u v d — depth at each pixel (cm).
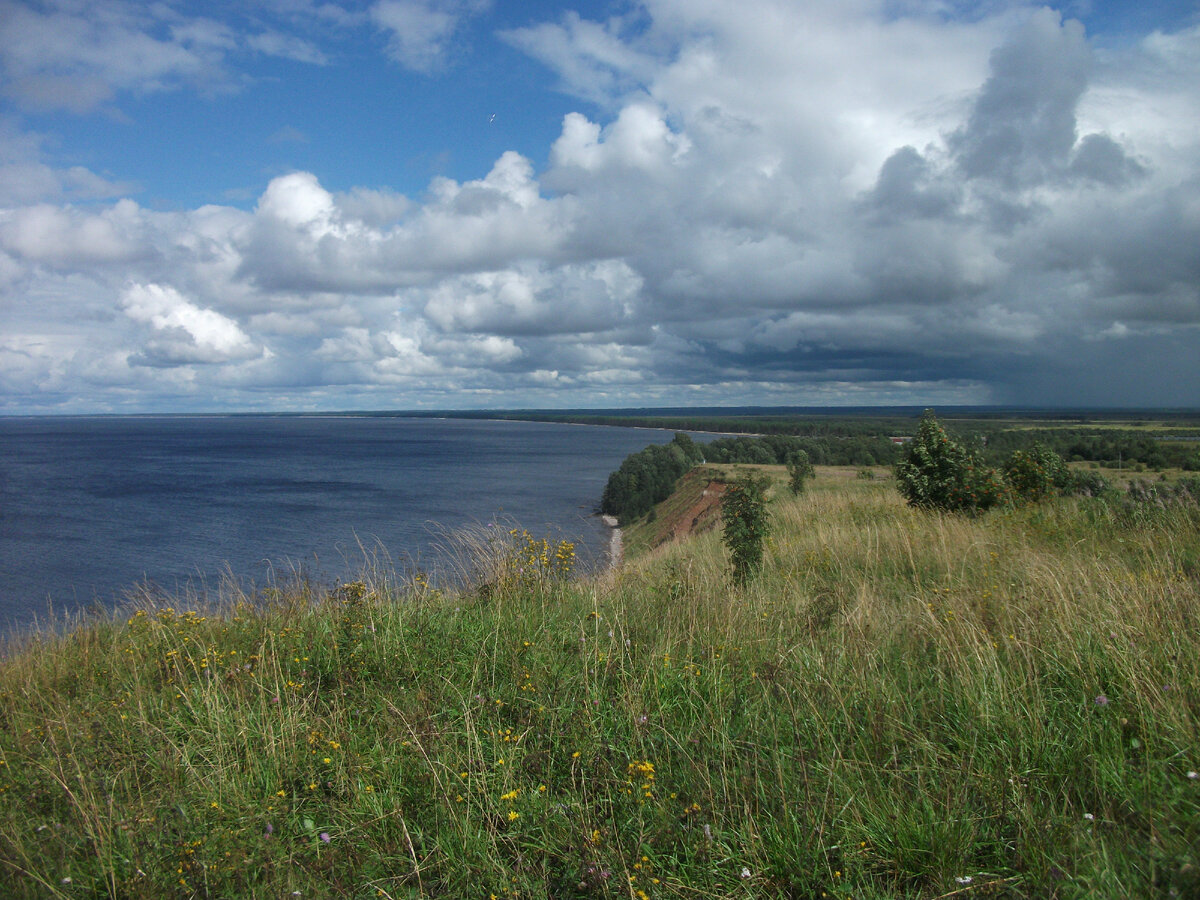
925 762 328
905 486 1285
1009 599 535
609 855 280
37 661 556
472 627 530
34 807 324
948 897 256
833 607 560
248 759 358
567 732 377
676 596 611
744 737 360
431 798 325
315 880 282
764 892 268
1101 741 325
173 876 274
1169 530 831
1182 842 260
